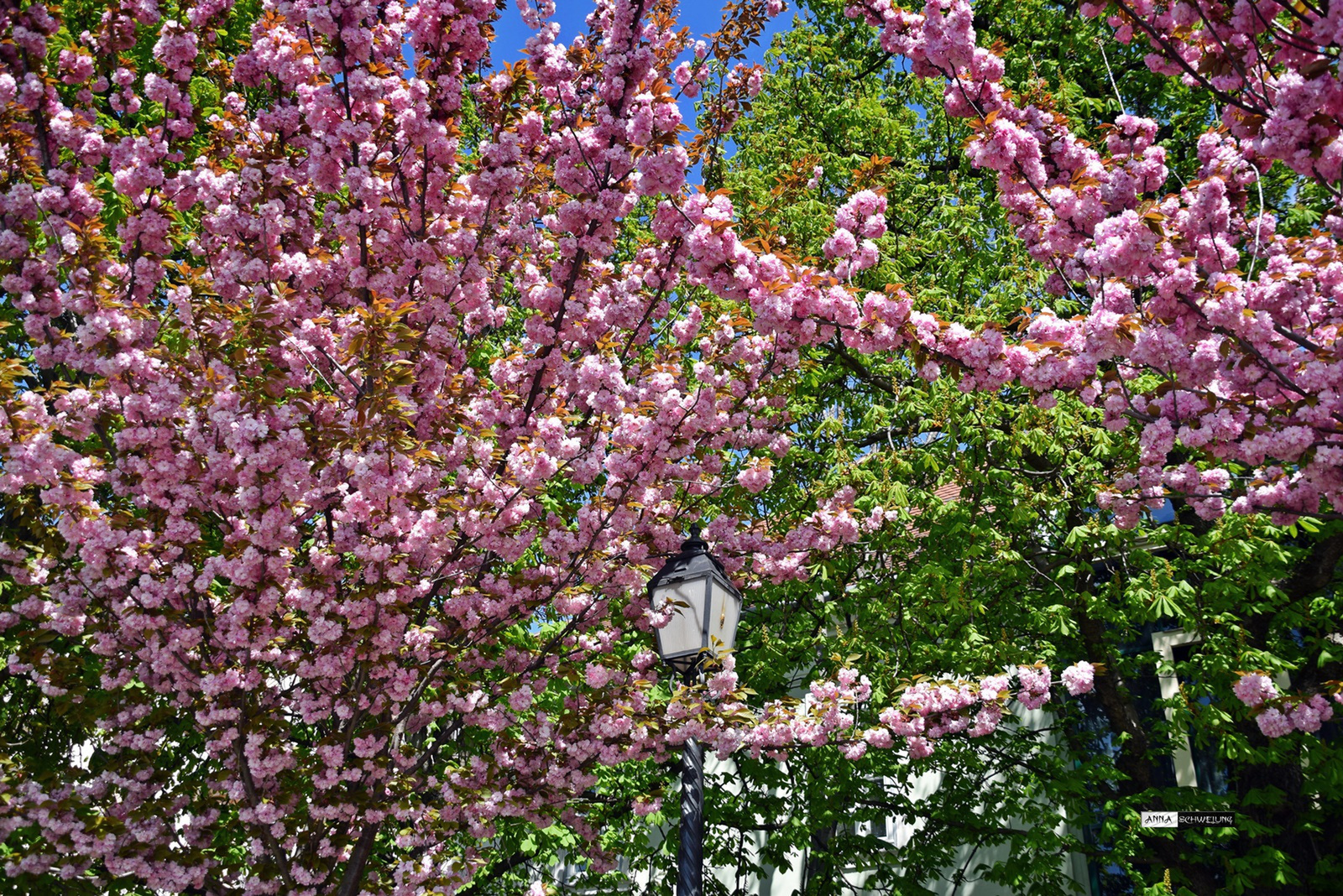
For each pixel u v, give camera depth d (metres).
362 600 6.02
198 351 5.77
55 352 5.77
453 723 7.82
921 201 13.78
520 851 11.33
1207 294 4.91
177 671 5.95
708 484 8.69
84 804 5.60
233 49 9.77
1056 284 6.23
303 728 8.40
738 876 11.51
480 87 6.92
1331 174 4.77
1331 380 4.55
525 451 6.55
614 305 7.48
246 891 6.08
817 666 10.82
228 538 5.68
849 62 15.46
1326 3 4.47
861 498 10.31
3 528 6.14
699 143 10.87
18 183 5.68
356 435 5.80
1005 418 11.09
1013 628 10.80
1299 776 10.13
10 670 6.14
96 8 7.57
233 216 6.24
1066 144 5.76
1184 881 10.50
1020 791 11.41
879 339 5.59
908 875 11.15
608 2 7.50
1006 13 14.35
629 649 10.09
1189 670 10.09
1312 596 10.25
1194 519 10.63
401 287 6.80
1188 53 5.69
